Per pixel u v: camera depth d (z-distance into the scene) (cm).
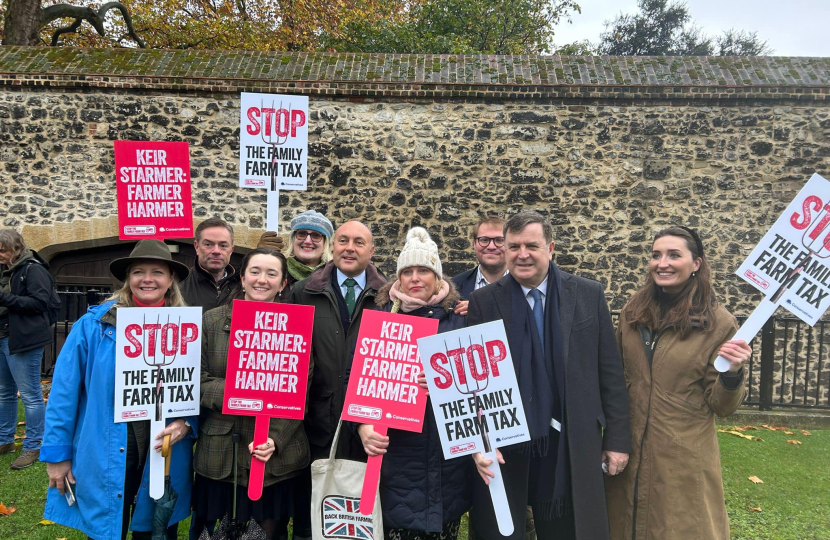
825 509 405
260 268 272
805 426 604
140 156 363
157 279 273
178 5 1390
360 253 316
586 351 262
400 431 254
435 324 253
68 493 259
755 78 757
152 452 254
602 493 251
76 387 260
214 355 273
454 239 774
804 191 257
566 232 768
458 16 1669
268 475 262
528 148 770
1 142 754
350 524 250
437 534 254
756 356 706
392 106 774
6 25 1092
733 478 455
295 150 389
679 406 254
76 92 755
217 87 755
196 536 278
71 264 789
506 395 244
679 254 258
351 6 1465
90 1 1395
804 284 255
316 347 296
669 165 758
